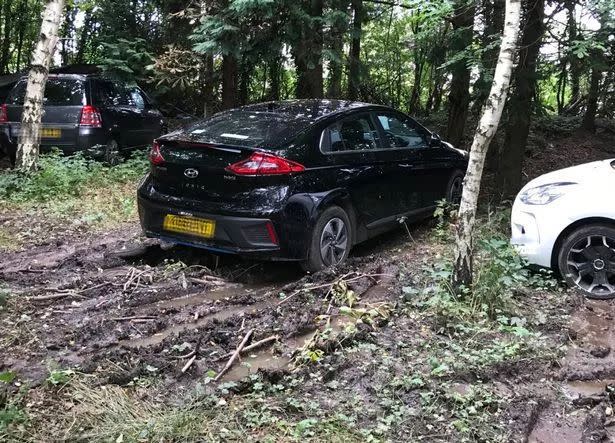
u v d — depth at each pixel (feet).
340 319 14.69
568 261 16.80
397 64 58.90
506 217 22.58
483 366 12.24
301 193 16.94
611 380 12.26
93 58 52.13
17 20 58.34
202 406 10.67
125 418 10.25
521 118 26.02
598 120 50.70
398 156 20.80
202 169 17.02
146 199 18.29
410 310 15.02
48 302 15.47
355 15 33.40
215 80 41.39
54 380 11.21
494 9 25.13
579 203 16.57
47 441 9.57
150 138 39.17
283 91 55.57
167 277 17.57
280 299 15.96
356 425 10.27
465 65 25.17
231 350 13.03
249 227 16.51
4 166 36.58
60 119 32.53
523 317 14.64
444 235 21.17
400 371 12.00
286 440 9.87
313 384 11.59
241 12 28.07
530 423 10.56
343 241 18.49
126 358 12.41
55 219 23.88
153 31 42.11
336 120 18.83
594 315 15.44
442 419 10.43
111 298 15.85
